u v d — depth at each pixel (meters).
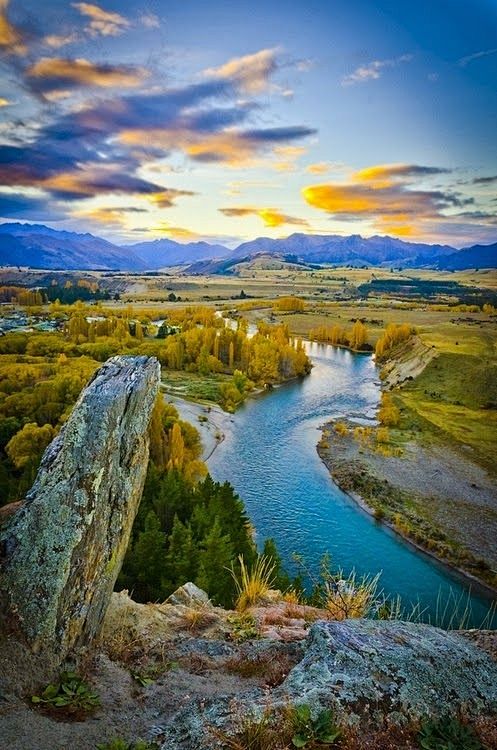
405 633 7.38
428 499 60.12
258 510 56.97
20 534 7.06
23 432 62.59
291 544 49.94
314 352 166.25
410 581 43.78
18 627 6.55
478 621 37.81
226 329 145.12
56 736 5.47
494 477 67.25
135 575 29.05
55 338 146.25
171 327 181.38
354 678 5.96
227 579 27.09
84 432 7.57
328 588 11.55
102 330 160.38
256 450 76.19
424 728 5.52
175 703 6.42
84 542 7.20
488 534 52.34
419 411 95.75
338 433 83.75
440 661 6.66
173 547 29.62
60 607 6.79
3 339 139.62
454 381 111.50
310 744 5.00
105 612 7.91
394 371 131.12
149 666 7.33
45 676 6.41
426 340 140.25
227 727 5.30
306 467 69.56
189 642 8.09
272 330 166.12
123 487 8.20
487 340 140.88
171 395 107.00
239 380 113.06
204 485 42.56
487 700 6.30
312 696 5.62
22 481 43.03
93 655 7.29
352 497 60.44
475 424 88.25
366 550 48.91
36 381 94.12
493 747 5.54
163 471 50.12
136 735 5.67
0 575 6.80
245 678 7.12
